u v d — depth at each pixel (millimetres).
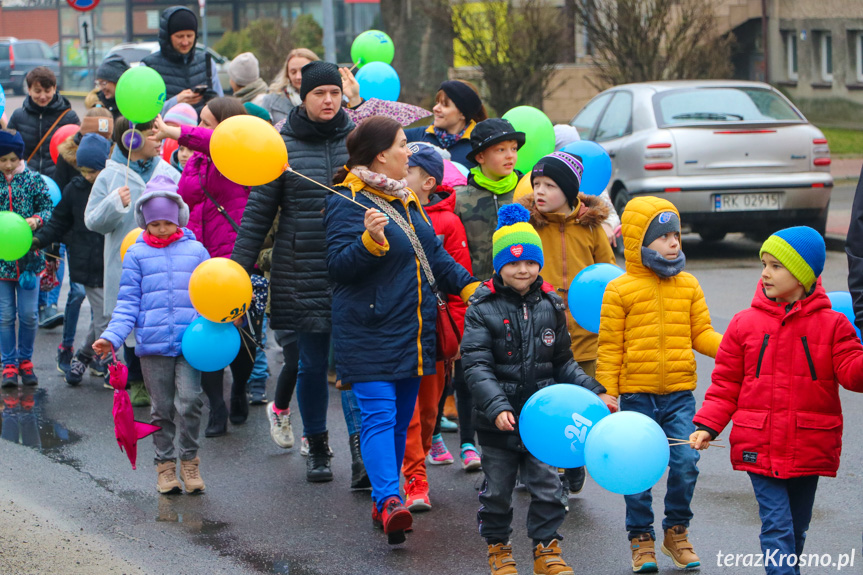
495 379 8617
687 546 9008
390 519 9273
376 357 9523
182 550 9570
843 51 45875
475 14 41406
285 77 17562
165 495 11156
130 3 60875
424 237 9820
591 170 12055
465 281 9867
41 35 108250
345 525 10258
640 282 9148
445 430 13648
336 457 12438
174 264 11125
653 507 10523
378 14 55906
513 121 13336
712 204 22984
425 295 9680
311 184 11125
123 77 13227
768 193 23125
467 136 13578
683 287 9180
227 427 13648
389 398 9625
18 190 15375
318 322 11086
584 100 45219
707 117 23781
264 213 11211
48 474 11797
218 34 60219
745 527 9922
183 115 15797
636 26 38406
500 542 8797
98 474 11844
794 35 49000
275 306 11312
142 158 13945
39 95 19344
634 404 9188
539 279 8977
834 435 7793
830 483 10992
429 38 45500
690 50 38688
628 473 7613
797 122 23625
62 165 16094
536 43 40719
